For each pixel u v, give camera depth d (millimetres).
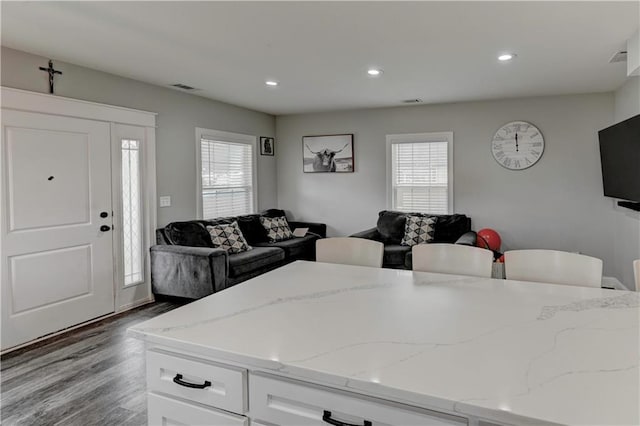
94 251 3869
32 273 3371
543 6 2486
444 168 5676
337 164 6270
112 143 4008
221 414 1165
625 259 4484
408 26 2793
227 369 1148
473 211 5523
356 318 1376
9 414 2309
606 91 4809
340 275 2008
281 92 4855
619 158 3787
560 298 1566
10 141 3203
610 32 2922
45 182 3447
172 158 4730
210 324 1335
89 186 3807
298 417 1065
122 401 2439
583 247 5035
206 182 5316
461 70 3900
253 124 6129
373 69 3863
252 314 1430
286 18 2658
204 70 3902
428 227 5250
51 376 2756
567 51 3340
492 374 969
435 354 1083
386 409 957
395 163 5941
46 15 2602
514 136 5250
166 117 4641
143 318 3947
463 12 2570
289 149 6617
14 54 3256
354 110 6102
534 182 5211
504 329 1252
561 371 977
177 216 4812
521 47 3240
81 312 3760
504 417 828
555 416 803
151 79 4234
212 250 4137
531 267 1989
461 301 1552
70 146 3633
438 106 5617
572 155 5016
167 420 1254
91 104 3773
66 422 2232
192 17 2641
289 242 5551
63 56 3443
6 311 3199
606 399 855
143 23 2748
